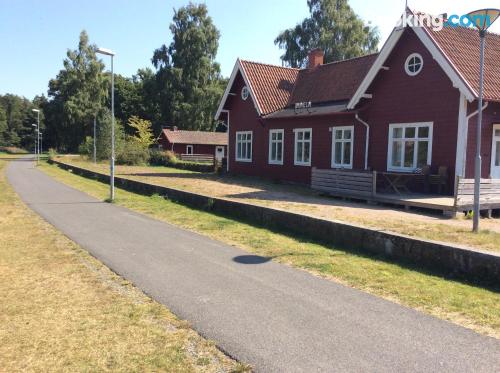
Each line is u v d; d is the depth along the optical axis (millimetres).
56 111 80625
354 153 19328
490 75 15195
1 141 106438
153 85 64750
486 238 8711
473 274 6625
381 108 17703
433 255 7215
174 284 6398
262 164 25578
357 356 4207
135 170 36281
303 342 4500
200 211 13680
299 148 22781
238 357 4172
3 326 4809
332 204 14602
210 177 27141
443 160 15414
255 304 5586
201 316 5176
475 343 4496
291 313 5285
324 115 20703
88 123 74250
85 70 74688
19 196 17859
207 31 62000
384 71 17484
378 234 8125
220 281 6543
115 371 3883
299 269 7195
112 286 6277
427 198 13953
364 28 47094
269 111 24672
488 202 12516
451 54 15344
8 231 10305
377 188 16812
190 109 60969
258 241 9273
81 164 43500
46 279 6543
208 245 8953
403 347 4402
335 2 47000
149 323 4934
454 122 15031
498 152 15633
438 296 5863
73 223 11531
